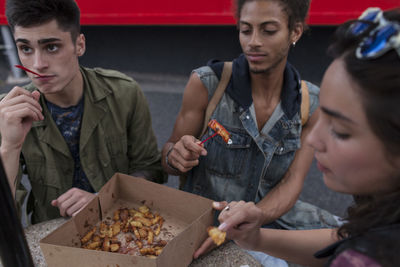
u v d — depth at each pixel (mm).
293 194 1228
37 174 1334
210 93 1202
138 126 1470
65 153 1327
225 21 3139
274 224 1311
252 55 1022
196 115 1269
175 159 1131
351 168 447
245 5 971
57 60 1084
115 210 1029
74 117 1312
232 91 1160
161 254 697
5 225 417
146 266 694
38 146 1293
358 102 393
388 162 415
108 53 3676
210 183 1286
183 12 3195
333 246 508
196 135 1323
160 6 3223
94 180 1411
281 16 953
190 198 943
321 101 448
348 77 399
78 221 887
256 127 1173
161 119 3150
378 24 399
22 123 1054
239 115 1173
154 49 3576
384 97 369
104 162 1416
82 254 726
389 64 370
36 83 1106
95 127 1341
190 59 3566
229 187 1278
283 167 1259
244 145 1205
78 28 1151
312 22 3020
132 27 3490
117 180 1036
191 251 845
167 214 1016
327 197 2402
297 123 1186
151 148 1529
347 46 423
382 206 456
